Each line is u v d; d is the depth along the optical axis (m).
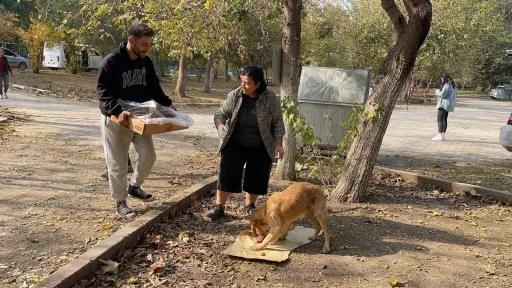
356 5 26.62
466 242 5.12
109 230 4.68
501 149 11.82
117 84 4.83
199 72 47.88
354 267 4.37
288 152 7.25
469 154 10.88
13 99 16.86
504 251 4.91
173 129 4.68
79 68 35.66
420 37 6.12
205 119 15.87
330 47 27.56
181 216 5.45
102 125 4.95
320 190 4.70
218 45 8.91
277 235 4.54
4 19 31.83
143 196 5.50
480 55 34.16
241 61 32.44
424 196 6.96
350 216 5.82
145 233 4.70
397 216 5.92
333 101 9.11
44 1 22.31
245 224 5.30
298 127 6.89
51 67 38.12
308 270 4.28
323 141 9.15
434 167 9.11
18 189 5.95
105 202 5.58
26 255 4.05
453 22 20.00
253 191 5.43
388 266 4.42
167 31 8.38
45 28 24.92
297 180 7.38
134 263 4.17
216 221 5.36
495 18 28.00
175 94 24.44
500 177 8.34
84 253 3.97
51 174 6.79
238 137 5.22
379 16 26.19
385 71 6.35
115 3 9.23
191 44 8.84
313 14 12.63
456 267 4.46
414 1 6.01
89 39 26.80
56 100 17.78
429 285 4.07
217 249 4.59
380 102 6.32
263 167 5.32
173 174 7.33
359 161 6.41
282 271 4.23
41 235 4.49
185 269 4.14
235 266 4.28
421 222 5.72
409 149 11.36
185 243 4.67
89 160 7.81
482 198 6.86
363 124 6.45
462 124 18.42
